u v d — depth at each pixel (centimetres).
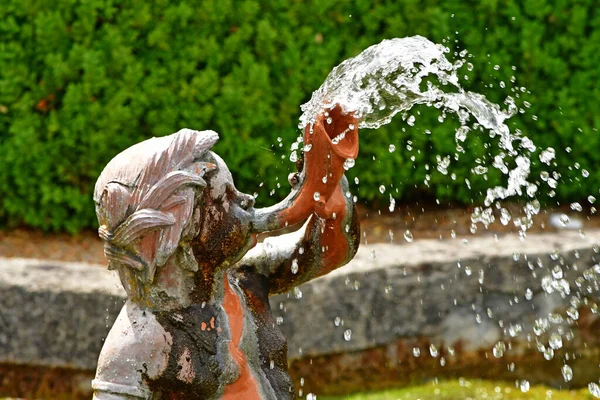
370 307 687
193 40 848
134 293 296
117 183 287
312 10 852
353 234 329
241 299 316
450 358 712
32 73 843
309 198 304
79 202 855
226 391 300
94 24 841
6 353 662
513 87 878
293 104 852
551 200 910
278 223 304
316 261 331
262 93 849
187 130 295
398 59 311
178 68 848
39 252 831
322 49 854
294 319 668
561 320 732
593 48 879
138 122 856
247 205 303
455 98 365
